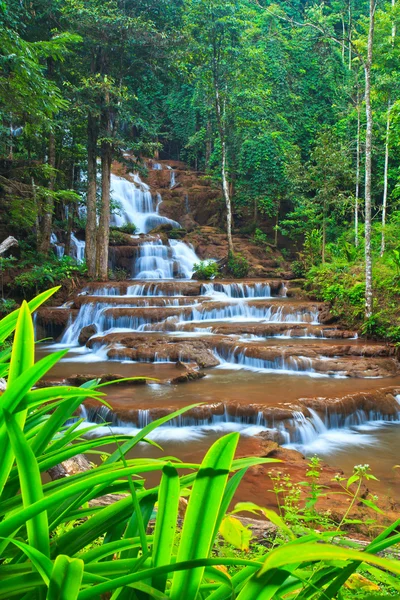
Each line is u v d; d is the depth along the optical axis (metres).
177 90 33.97
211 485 0.55
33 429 0.91
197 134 32.25
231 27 22.66
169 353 11.62
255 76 26.22
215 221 29.30
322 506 4.26
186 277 23.91
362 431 7.79
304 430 7.33
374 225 21.59
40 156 20.45
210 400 8.16
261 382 9.66
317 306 15.21
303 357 10.84
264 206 28.56
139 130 32.03
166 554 0.58
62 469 2.92
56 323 15.52
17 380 0.57
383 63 20.91
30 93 11.84
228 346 11.87
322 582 0.67
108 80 18.33
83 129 20.38
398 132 17.22
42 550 0.60
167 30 20.06
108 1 18.61
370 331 13.06
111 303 15.96
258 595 0.54
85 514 0.74
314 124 32.16
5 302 15.84
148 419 7.48
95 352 13.05
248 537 1.09
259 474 5.45
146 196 28.81
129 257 23.38
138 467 0.60
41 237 19.80
